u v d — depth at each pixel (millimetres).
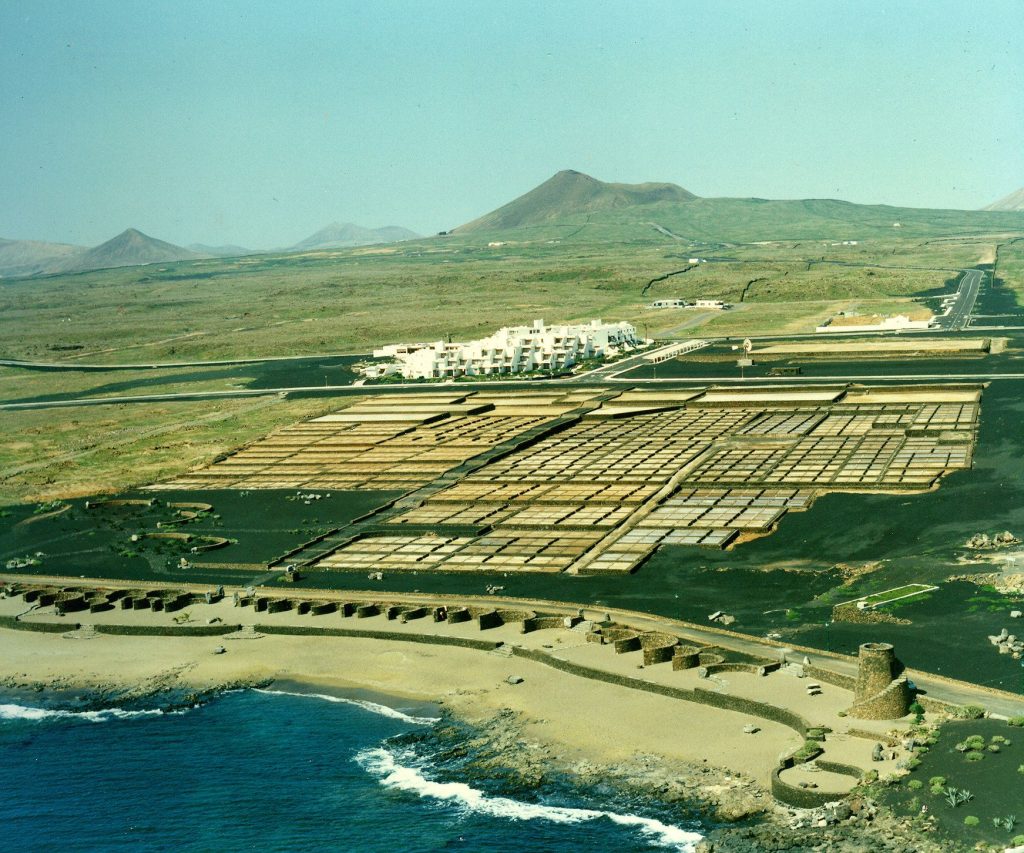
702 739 131500
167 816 126250
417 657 164625
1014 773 114125
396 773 131625
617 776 125750
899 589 170000
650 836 114000
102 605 194375
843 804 112438
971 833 105562
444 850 115375
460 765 132125
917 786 113562
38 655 176500
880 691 129250
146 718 151625
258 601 189250
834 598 169375
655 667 151375
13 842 122688
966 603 161625
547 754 132375
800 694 138125
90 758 141000
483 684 153250
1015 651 143000
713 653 150875
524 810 121250
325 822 122500
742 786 120562
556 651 159750
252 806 126812
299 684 159625
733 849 109188
